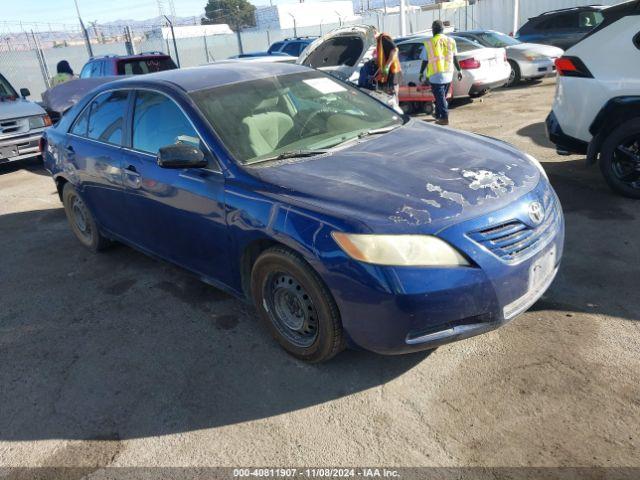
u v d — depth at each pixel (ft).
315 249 8.73
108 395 9.95
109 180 13.92
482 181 9.38
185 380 10.13
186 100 11.84
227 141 11.02
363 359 10.19
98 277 15.03
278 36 89.81
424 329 8.45
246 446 8.43
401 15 65.51
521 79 42.55
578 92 16.48
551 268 9.68
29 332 12.44
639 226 14.52
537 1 69.51
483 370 9.52
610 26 15.83
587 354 9.62
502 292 8.61
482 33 43.86
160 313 12.66
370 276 8.29
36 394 10.19
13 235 19.35
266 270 10.00
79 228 17.19
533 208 9.23
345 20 98.73
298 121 12.14
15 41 61.36
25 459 8.61
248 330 11.56
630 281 11.85
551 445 7.82
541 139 24.58
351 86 14.32
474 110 34.50
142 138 12.98
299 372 10.02
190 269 12.60
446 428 8.35
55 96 34.68
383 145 11.26
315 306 9.31
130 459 8.40
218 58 86.22
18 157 29.37
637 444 7.68
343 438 8.39
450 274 8.24
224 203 10.41
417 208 8.60
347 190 9.26
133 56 39.55
